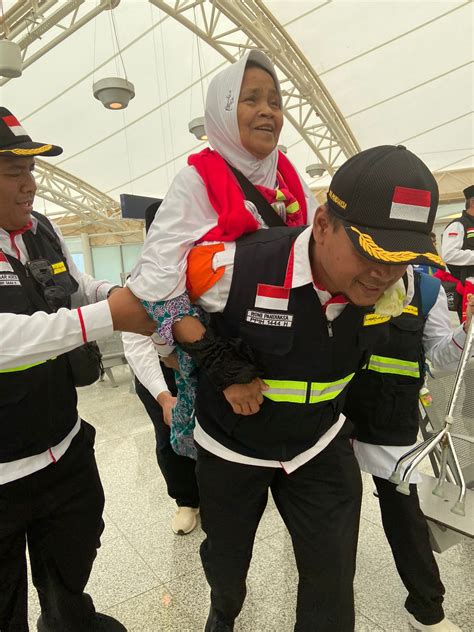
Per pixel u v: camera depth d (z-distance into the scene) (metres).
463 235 3.90
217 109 1.29
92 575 2.10
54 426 1.36
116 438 3.78
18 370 1.24
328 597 1.21
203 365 1.06
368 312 1.07
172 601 1.92
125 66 7.80
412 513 1.58
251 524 1.31
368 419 1.60
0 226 1.30
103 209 16.09
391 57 8.38
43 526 1.42
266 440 1.18
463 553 2.11
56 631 1.56
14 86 8.00
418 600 1.61
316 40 7.94
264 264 1.04
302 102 10.32
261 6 7.03
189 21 6.58
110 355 5.71
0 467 1.27
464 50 8.15
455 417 1.87
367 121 10.66
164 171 12.68
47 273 1.35
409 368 1.56
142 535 2.40
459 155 12.16
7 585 1.35
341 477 1.26
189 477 2.36
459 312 3.96
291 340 1.05
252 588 1.95
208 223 1.17
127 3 6.36
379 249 0.81
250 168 1.29
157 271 1.07
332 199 0.90
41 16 6.05
